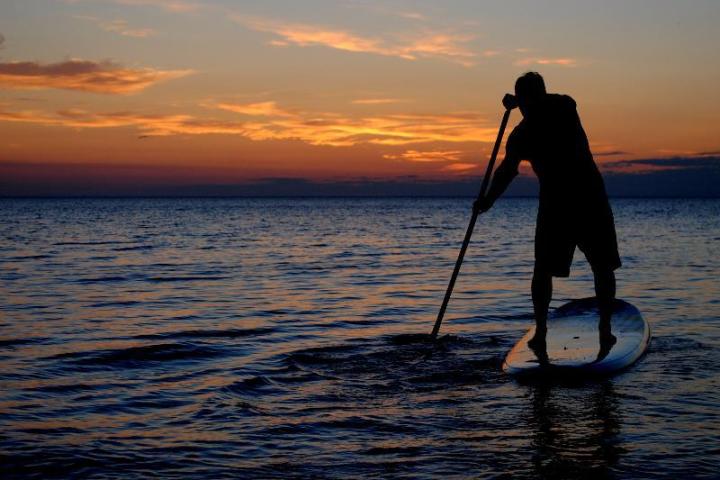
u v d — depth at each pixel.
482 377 5.66
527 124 5.62
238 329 8.56
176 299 11.70
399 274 16.17
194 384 5.70
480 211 6.23
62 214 90.56
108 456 3.97
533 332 6.63
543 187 5.70
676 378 5.46
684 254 21.28
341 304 10.97
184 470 3.76
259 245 29.03
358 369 6.08
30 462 3.88
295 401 5.07
